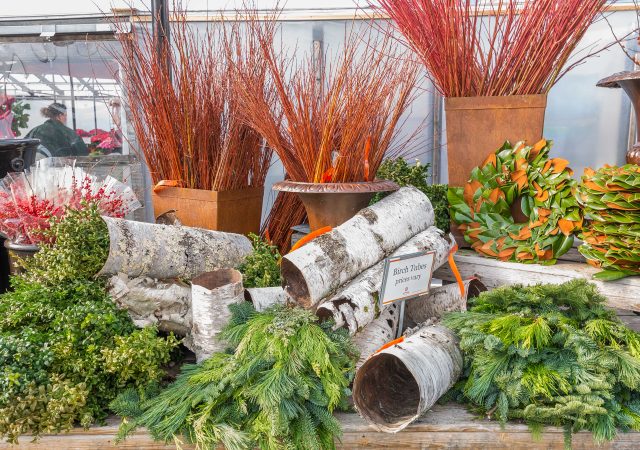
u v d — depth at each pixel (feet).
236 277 4.91
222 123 7.29
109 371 4.29
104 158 10.07
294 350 4.13
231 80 6.83
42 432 4.09
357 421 4.34
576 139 9.84
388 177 6.73
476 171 6.11
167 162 7.23
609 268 5.29
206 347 4.67
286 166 6.18
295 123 5.78
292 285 4.86
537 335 4.26
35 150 7.38
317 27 9.59
